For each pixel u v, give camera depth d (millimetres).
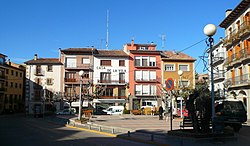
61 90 54531
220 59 43938
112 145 12289
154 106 50969
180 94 31156
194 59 54938
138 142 13383
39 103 54750
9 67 65188
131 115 44688
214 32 13172
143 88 54531
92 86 52719
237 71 37688
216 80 45406
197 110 13891
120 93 54625
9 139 14352
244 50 34125
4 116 49906
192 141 12242
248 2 33094
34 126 24016
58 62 55156
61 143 12789
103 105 53406
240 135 15414
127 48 57125
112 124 23438
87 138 14875
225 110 18359
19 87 70750
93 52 54969
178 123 24156
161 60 55250
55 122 28219
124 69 54812
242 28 33906
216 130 12984
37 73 55250
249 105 33594
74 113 49656
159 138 13969
